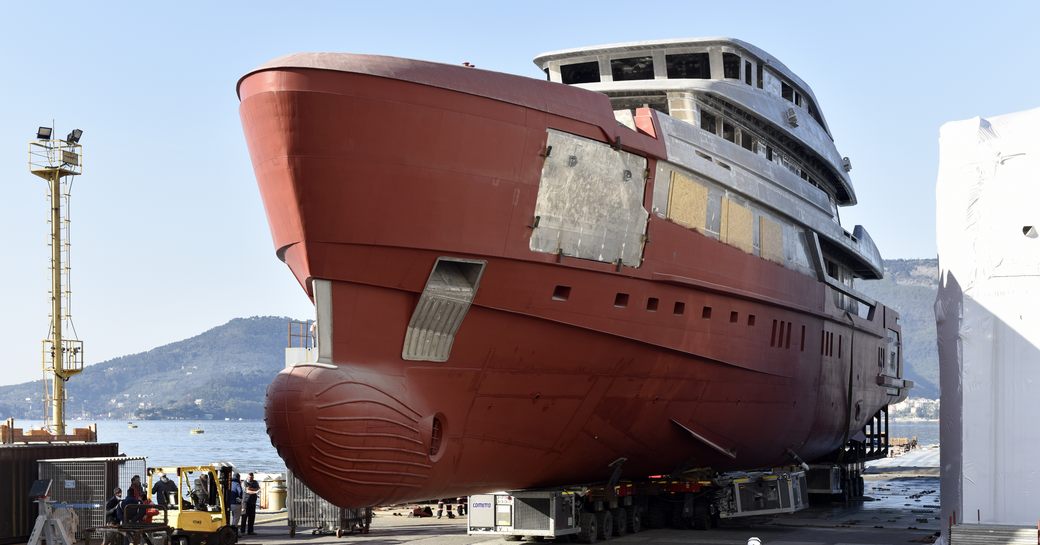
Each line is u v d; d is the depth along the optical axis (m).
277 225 19.23
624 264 22.19
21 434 31.64
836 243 34.81
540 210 20.31
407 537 26.81
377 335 19.16
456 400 20.42
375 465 19.14
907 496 43.19
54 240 35.22
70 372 35.03
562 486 24.44
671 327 23.77
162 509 23.45
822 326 33.25
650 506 28.22
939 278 22.95
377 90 18.02
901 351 47.41
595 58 29.34
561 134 20.45
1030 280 20.58
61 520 22.64
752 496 27.89
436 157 18.72
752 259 27.27
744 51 29.14
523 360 21.02
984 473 20.48
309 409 18.45
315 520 27.33
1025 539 18.95
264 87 18.05
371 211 18.41
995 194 21.00
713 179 25.06
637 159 22.33
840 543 24.59
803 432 33.38
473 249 19.41
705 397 26.17
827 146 35.84
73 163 35.41
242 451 146.25
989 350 20.72
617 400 23.38
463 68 19.20
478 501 23.77
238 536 26.95
